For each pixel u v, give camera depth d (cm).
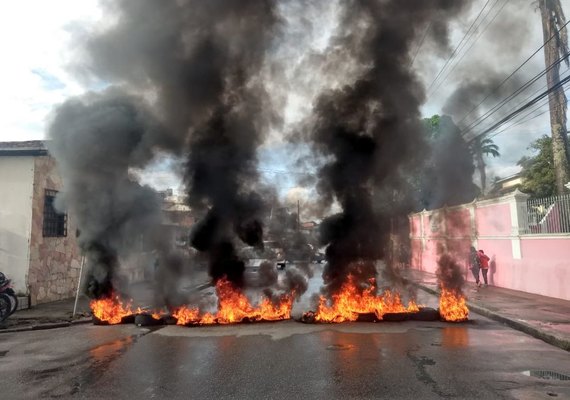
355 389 513
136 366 625
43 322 981
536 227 1333
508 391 502
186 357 671
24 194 1250
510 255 1446
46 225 1316
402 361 631
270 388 523
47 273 1304
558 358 648
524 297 1237
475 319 984
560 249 1200
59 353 711
